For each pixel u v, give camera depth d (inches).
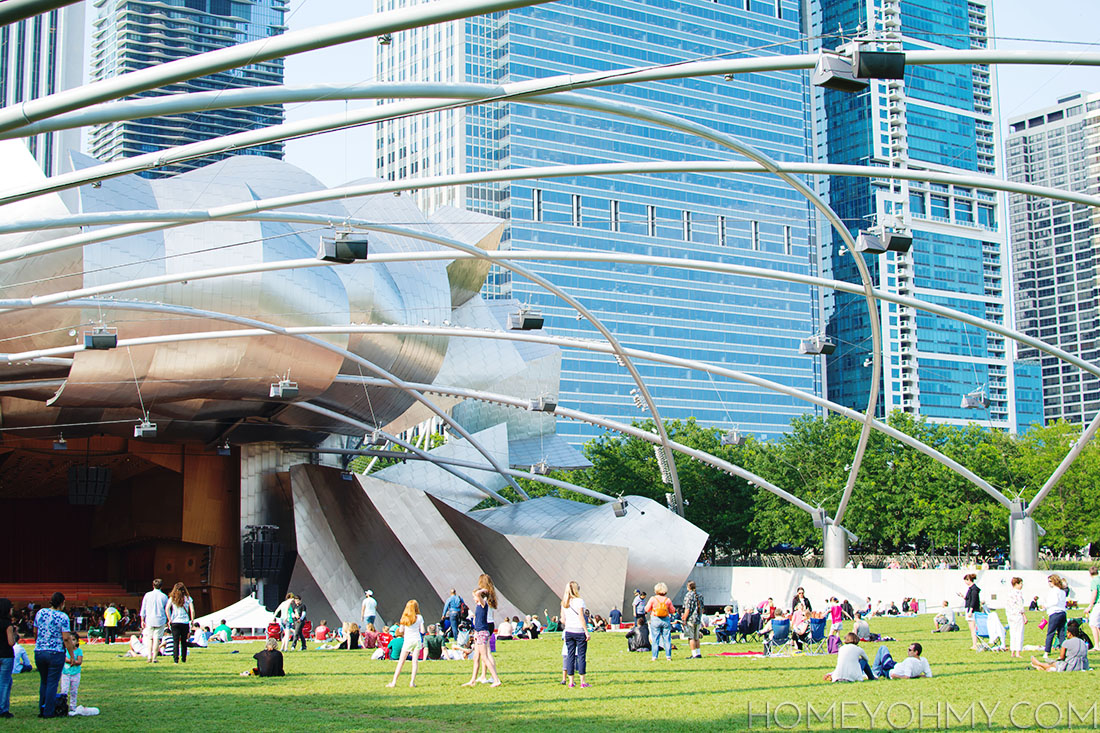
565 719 619.5
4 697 650.8
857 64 684.1
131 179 1779.0
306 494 2194.9
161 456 2420.0
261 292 1791.3
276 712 671.8
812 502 2859.3
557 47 6520.7
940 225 7514.8
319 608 2155.5
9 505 2832.2
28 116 563.8
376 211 2239.2
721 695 718.5
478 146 6343.5
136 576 2716.5
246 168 2065.7
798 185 1306.6
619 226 6614.2
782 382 7185.0
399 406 2381.9
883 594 2231.8
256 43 528.4
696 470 3021.7
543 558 2159.2
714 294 6953.7
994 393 7637.8
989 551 3255.4
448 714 652.1
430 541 2124.8
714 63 725.3
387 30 500.4
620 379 6555.1
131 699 754.2
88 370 1707.7
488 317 2758.4
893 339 7288.4
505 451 2662.4
